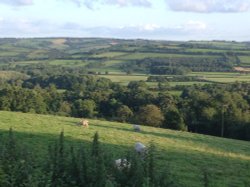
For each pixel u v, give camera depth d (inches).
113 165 488.4
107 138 1416.1
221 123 3139.8
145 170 474.6
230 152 1445.6
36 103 3464.6
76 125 1653.5
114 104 3946.9
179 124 2886.3
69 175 479.5
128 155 503.8
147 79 6171.3
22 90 3558.1
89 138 1353.3
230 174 1067.9
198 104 3412.9
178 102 3715.6
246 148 1619.1
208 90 4557.1
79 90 4709.6
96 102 4072.3
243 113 3203.7
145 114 3063.5
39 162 536.7
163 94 3983.8
